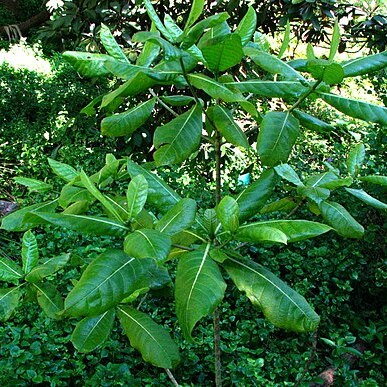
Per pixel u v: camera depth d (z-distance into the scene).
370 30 4.84
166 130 1.54
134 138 5.37
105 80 6.58
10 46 9.63
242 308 4.12
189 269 1.35
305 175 4.93
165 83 1.49
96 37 4.90
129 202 1.38
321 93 1.56
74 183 1.72
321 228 1.45
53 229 4.80
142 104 1.67
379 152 4.53
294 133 1.58
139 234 1.26
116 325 3.76
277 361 3.73
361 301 4.61
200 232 1.57
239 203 1.63
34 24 10.96
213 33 1.55
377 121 1.52
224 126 1.59
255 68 4.80
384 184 1.92
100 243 4.47
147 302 3.90
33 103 7.29
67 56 1.47
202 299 1.27
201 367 3.57
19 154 6.41
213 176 5.63
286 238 1.33
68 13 5.16
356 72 1.57
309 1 4.26
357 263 4.53
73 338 1.64
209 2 4.94
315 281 4.53
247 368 3.45
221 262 1.41
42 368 3.29
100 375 3.24
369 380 3.47
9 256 4.69
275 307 1.41
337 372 3.71
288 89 1.57
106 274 1.30
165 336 1.63
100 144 6.19
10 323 3.67
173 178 5.17
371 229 4.30
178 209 1.47
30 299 1.68
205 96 5.03
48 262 1.60
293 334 4.13
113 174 1.75
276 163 1.55
